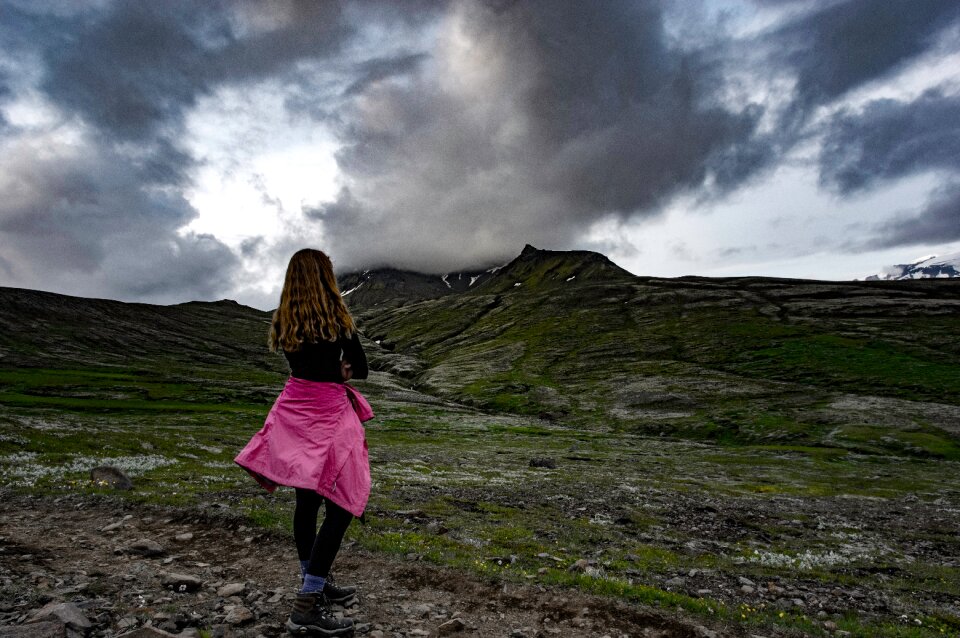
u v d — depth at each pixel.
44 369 142.38
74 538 9.49
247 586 7.02
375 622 6.17
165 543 9.45
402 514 16.30
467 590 7.56
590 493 31.70
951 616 11.09
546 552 12.85
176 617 5.73
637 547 16.28
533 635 6.18
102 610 5.84
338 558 8.80
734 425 106.75
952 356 149.25
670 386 141.88
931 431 94.88
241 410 102.81
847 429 96.94
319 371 5.43
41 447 28.81
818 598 11.46
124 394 115.31
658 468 59.66
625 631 6.47
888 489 52.62
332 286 5.46
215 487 18.45
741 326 199.25
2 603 5.84
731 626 7.20
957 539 25.70
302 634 5.44
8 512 11.88
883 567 17.09
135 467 25.27
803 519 28.45
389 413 118.12
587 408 130.88
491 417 119.75
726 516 26.92
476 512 20.44
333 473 5.21
